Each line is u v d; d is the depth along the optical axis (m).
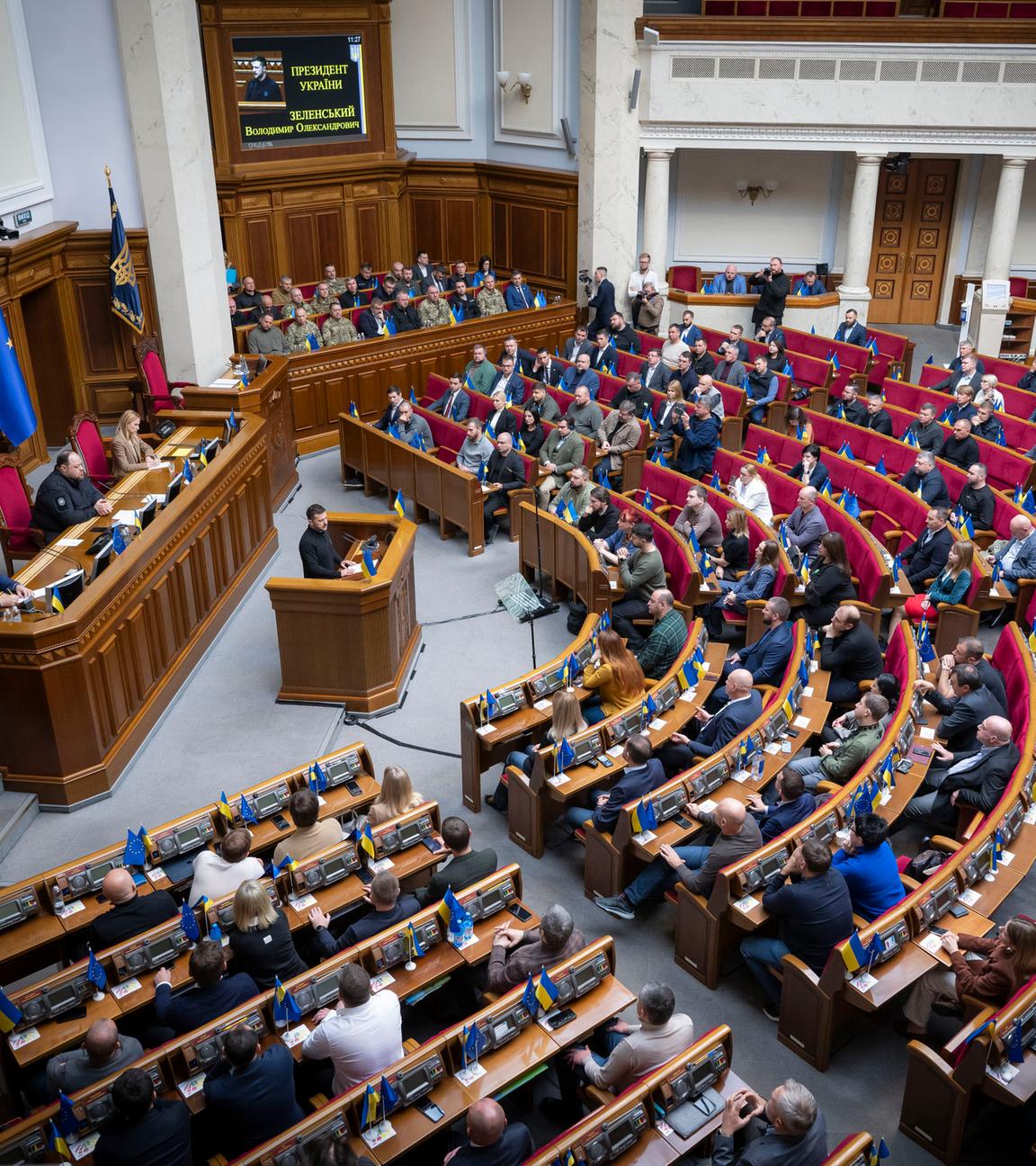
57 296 13.49
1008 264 18.48
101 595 7.71
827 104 17.33
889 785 6.92
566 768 7.21
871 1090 5.64
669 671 8.12
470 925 5.71
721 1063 4.89
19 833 7.45
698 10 19.94
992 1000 5.33
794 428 15.07
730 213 20.75
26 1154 4.59
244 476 10.91
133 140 13.12
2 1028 5.19
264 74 16.64
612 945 5.43
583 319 18.20
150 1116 4.40
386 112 18.17
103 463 10.98
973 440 12.32
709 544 10.70
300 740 8.51
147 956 5.54
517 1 17.73
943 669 8.04
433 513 12.84
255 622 10.49
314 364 14.62
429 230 19.73
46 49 12.71
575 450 12.25
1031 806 6.64
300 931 6.13
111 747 7.95
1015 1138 5.21
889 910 5.68
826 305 18.45
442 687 9.44
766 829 6.59
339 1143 4.16
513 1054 5.04
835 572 9.33
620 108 17.16
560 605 10.95
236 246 17.12
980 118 17.22
